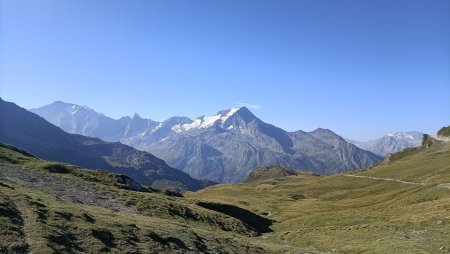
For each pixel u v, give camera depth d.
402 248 58.94
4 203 42.94
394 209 102.50
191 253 45.81
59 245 35.78
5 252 31.06
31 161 107.56
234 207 116.62
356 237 73.44
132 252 40.16
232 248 54.00
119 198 85.25
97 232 42.53
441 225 73.06
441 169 197.88
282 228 106.69
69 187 82.31
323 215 108.94
